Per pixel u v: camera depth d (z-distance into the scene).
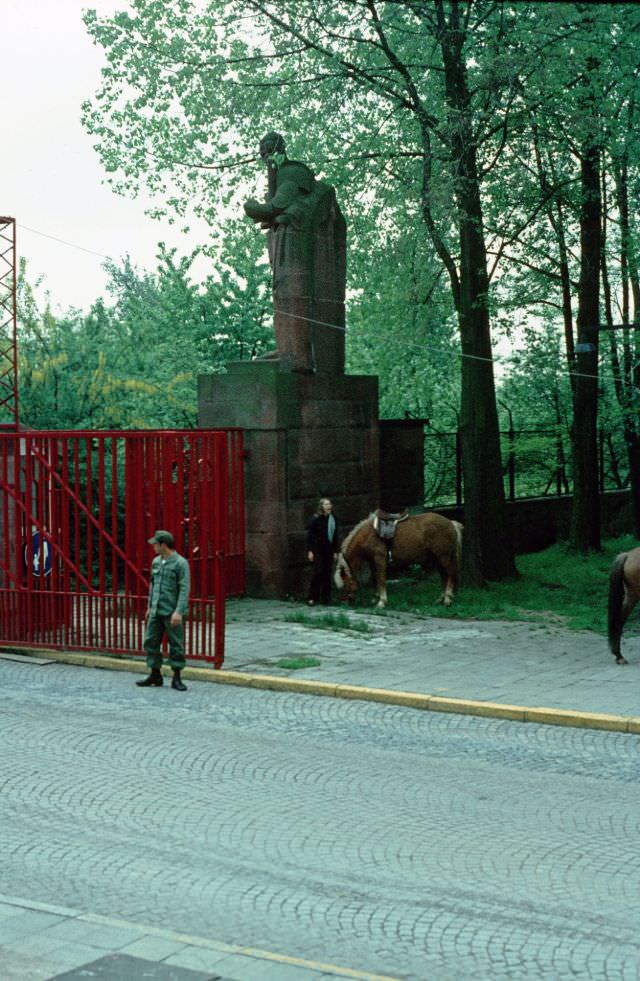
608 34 23.84
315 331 23.20
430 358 32.62
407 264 26.73
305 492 22.97
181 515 16.89
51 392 28.27
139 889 8.20
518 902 7.96
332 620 19.64
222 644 16.14
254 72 24.80
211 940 7.31
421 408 38.09
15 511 17.86
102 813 9.94
